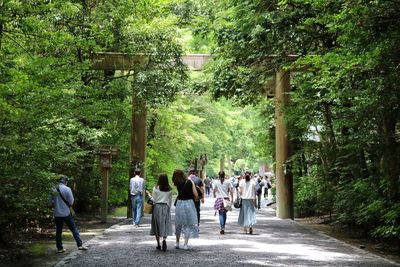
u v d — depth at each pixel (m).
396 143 10.47
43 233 12.40
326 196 14.71
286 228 14.86
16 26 8.93
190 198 10.08
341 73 8.29
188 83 18.38
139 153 18.91
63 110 8.88
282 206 19.12
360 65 8.15
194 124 31.17
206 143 33.22
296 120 16.55
